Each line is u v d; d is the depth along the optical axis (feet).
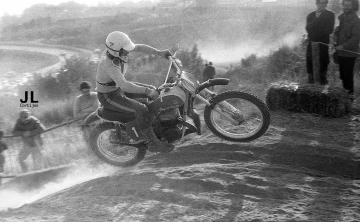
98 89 18.74
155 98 17.89
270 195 16.74
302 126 24.00
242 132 23.31
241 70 56.59
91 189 18.90
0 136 27.43
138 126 18.71
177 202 16.49
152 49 18.69
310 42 28.94
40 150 29.50
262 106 18.02
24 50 229.66
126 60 18.24
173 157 22.29
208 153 21.83
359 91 30.09
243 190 17.12
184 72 18.49
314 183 17.93
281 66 46.26
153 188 17.74
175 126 18.45
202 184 17.65
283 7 202.69
